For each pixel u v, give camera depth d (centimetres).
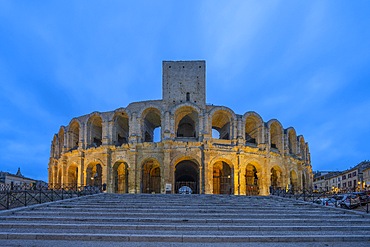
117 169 5534
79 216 2070
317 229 1819
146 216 2106
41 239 1575
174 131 5053
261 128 5322
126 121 5922
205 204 2647
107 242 1533
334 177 11056
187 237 1580
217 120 5838
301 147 6394
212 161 4909
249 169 5759
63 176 5569
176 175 6406
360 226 1867
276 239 1600
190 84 5616
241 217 2138
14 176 9181
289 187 5388
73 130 5822
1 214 2027
